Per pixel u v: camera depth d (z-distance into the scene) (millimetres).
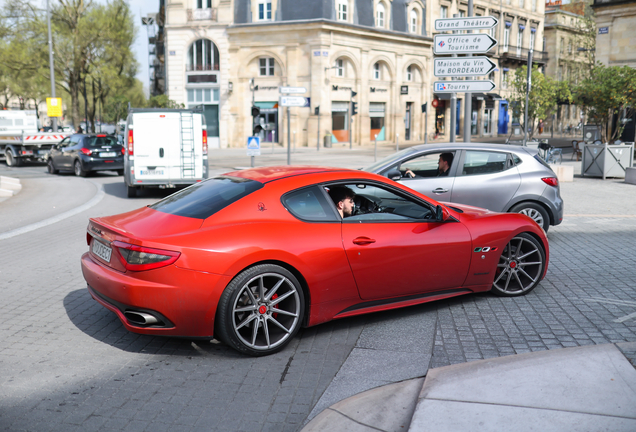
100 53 43594
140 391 3656
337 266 4473
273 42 42281
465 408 3188
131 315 4113
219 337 4141
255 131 19422
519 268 5570
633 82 22312
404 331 4703
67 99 72750
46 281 6410
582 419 3000
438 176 8109
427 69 49375
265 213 4344
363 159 28812
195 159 14758
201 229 4145
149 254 3969
